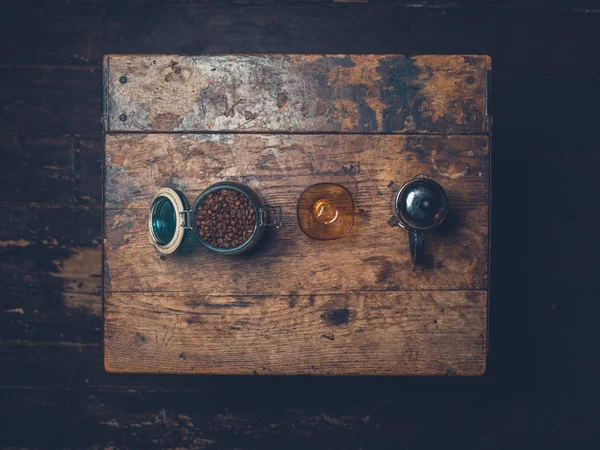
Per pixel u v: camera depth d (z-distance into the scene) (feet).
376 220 3.11
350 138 3.13
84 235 4.13
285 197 3.13
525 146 4.10
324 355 3.10
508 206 4.12
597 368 4.15
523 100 4.10
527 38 4.11
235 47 4.09
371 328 3.10
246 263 3.11
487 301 3.10
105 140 3.15
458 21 4.11
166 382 4.16
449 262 3.11
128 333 3.13
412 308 3.10
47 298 4.15
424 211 2.91
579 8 4.13
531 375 4.15
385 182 3.12
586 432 4.15
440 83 3.13
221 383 4.15
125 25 4.11
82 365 4.16
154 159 3.15
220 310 3.11
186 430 4.15
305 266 3.11
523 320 4.14
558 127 4.11
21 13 4.13
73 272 4.14
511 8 4.11
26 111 4.12
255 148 3.14
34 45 4.13
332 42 4.09
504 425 4.15
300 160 3.13
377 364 3.10
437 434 4.14
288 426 4.14
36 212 4.14
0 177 4.13
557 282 4.14
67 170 4.13
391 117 3.13
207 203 2.99
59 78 4.12
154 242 3.02
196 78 3.14
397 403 4.14
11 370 4.17
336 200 3.09
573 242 4.13
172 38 4.10
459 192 3.13
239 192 3.00
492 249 4.12
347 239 3.11
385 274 3.10
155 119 3.15
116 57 3.15
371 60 3.14
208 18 4.09
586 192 4.13
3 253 4.14
